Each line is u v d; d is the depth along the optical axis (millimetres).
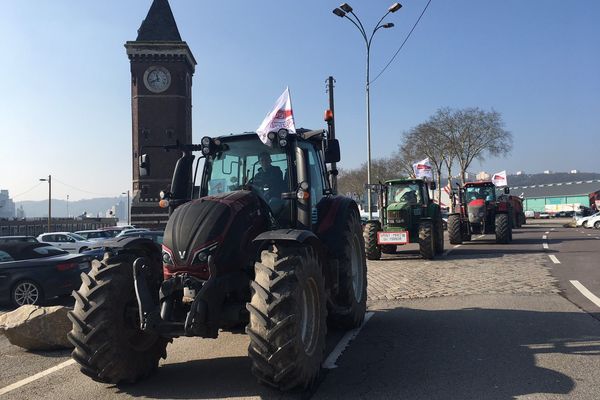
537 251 18266
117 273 5238
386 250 18828
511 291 10016
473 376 5203
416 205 17516
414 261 16016
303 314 4949
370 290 10852
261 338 4562
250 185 5934
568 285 10648
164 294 4863
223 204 5211
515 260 15438
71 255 11867
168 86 56656
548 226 45562
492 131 50312
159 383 5395
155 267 5637
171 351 6668
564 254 17078
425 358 5891
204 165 6469
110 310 5051
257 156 6207
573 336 6641
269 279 4703
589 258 15742
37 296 10883
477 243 23078
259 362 4590
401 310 8719
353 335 7090
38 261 11078
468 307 8680
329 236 6770
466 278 11938
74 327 5047
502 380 5059
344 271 6859
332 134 8523
